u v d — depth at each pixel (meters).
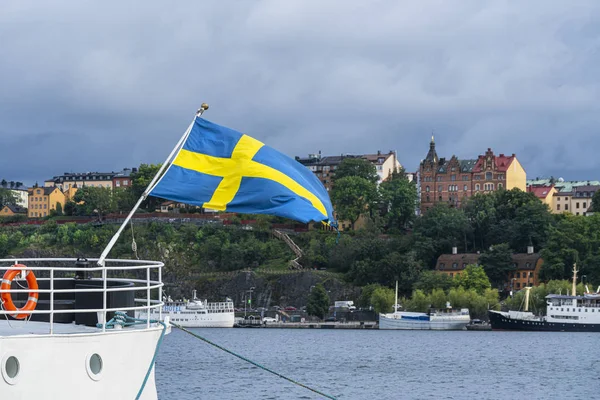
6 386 27.00
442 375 136.12
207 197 34.66
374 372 140.12
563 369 147.38
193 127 36.03
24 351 27.39
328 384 121.31
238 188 34.97
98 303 32.62
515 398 110.44
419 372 140.62
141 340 30.84
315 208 35.16
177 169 35.12
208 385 116.00
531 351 187.12
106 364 29.52
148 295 32.69
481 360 164.75
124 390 30.27
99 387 29.31
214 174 35.19
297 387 114.88
